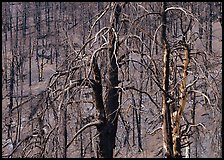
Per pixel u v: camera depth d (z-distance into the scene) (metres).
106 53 17.61
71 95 16.66
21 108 17.19
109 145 18.22
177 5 19.72
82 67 17.53
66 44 17.89
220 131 18.31
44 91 17.08
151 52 17.62
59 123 16.12
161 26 19.28
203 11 20.02
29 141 17.19
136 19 17.67
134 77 17.72
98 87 17.84
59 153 16.22
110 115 17.94
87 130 17.77
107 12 17.73
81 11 17.97
